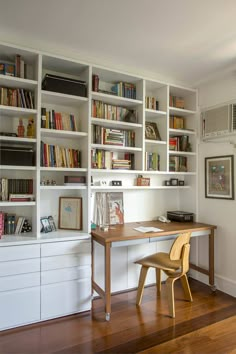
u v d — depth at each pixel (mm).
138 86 3064
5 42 2285
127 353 1954
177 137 3473
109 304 2389
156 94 3318
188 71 3055
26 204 2395
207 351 1984
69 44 2488
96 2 1877
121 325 2320
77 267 2504
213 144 3213
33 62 2576
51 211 2791
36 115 2432
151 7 1921
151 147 3402
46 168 2471
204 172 3332
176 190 3674
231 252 2994
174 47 2516
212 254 3086
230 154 3006
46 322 2348
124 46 2514
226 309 2627
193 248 3488
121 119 3014
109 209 3105
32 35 2336
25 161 2408
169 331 2236
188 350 1994
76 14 2025
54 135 2668
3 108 2277
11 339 2102
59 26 2197
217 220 3164
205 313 2545
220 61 2801
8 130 2561
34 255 2314
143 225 3076
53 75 2557
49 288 2375
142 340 2111
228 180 3027
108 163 2943
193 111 3377
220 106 3029
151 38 2357
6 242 2223
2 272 2195
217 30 2215
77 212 2785
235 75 2941
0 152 2318
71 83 2602
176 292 3035
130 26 2176
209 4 1876
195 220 3422
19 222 2551
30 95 2484
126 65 2914
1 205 2307
